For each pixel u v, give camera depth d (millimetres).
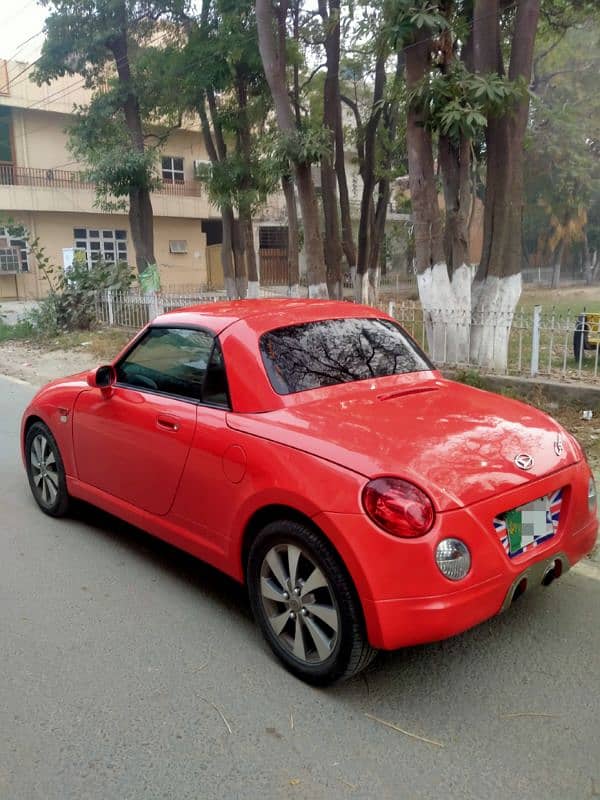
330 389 3373
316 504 2707
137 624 3451
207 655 3172
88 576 3992
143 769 2451
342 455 2762
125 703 2822
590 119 23047
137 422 3801
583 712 2750
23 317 17922
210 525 3363
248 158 17484
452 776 2402
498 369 7977
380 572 2555
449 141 8820
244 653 3188
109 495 4203
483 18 8375
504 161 8234
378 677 2994
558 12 11750
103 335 14406
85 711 2775
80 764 2480
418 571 2516
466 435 2945
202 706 2799
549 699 2834
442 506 2555
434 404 3297
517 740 2586
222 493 3225
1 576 3998
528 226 33031
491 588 2641
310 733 2633
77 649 3227
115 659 3139
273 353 3393
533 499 2826
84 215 30328
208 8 16062
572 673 3012
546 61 19984
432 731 2641
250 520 3113
